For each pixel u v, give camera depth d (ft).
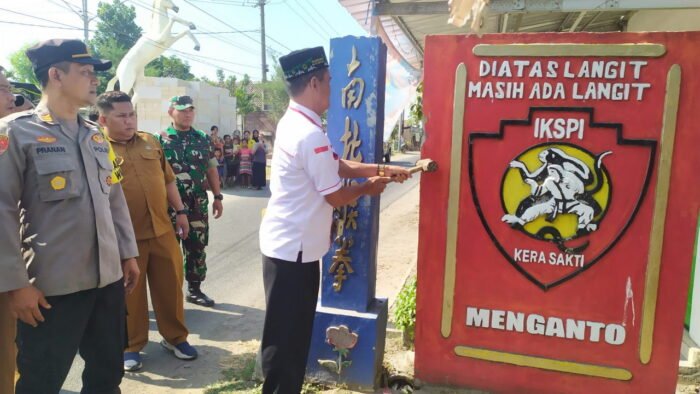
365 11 11.60
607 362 7.41
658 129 6.87
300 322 7.36
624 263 7.20
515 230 7.54
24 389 6.63
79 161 6.72
